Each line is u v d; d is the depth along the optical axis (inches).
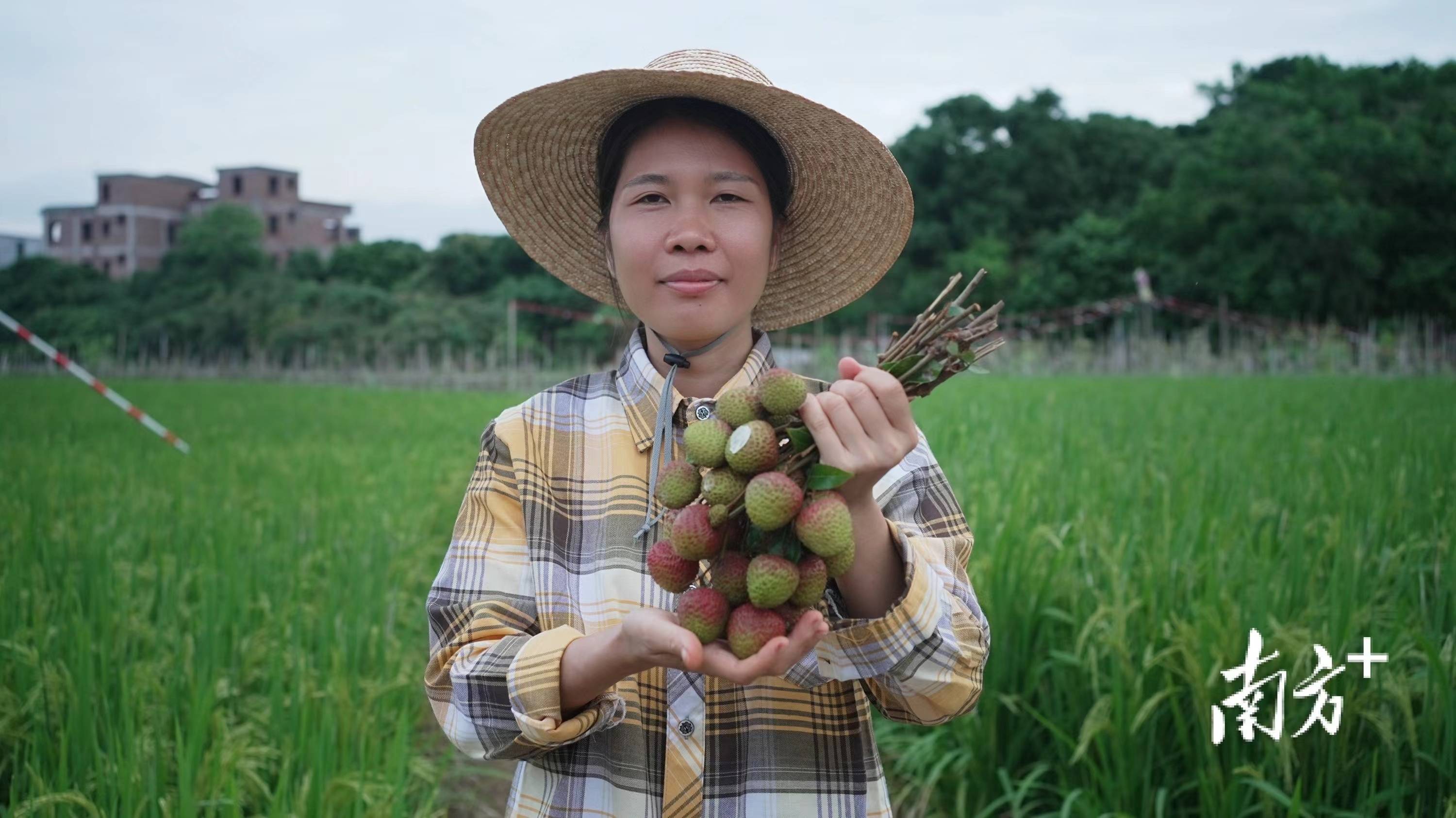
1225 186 1476.4
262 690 180.1
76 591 198.1
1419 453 281.7
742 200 75.7
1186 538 196.5
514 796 77.5
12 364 1994.3
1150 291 1488.7
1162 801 149.7
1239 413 488.4
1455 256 1433.3
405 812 148.4
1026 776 177.2
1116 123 1991.9
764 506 60.7
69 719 146.9
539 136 85.7
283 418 752.3
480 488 80.1
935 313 68.8
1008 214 1905.8
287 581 221.0
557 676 68.1
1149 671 161.6
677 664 62.9
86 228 3508.9
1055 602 187.0
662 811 73.1
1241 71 1787.6
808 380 83.0
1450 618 162.6
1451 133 1414.9
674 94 76.1
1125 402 571.5
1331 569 183.0
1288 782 137.8
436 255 2135.8
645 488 77.7
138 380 1705.2
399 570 247.9
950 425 406.9
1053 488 250.2
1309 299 1445.6
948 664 69.7
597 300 93.1
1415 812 135.9
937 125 1950.1
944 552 75.8
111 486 348.2
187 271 2346.2
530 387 1328.7
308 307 1974.7
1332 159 1423.5
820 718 74.5
